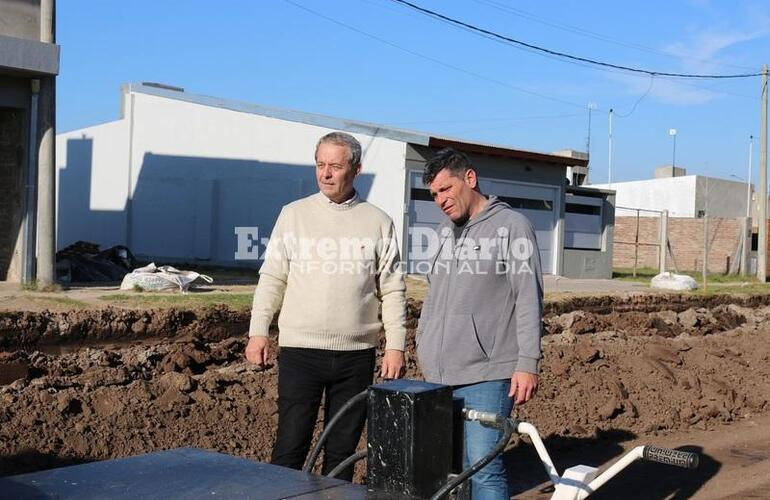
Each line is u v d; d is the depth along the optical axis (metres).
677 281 19.16
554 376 9.28
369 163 18.92
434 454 2.70
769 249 30.61
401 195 18.31
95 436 6.30
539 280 4.35
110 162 25.03
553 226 21.86
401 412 2.63
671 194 45.41
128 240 24.48
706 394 9.52
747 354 12.01
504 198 20.58
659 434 8.20
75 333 9.51
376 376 8.72
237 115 21.75
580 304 15.11
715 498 6.31
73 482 2.49
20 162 13.73
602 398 8.78
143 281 12.80
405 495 2.61
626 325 13.55
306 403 4.61
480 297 4.39
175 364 8.62
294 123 20.50
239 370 8.61
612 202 23.33
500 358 4.36
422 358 4.56
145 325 10.00
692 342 12.40
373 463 2.68
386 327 4.79
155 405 6.94
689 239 33.09
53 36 13.10
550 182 21.52
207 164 22.50
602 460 7.22
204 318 10.50
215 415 7.02
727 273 30.62
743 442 8.01
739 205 46.47
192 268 20.72
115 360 8.67
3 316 9.05
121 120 24.67
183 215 23.06
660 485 6.59
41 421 6.34
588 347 10.12
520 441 7.44
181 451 2.93
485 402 4.33
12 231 13.88
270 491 2.44
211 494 2.39
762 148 25.97
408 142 18.22
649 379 9.71
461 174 4.45
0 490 2.39
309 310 4.58
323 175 4.63
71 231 26.31
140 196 24.16
